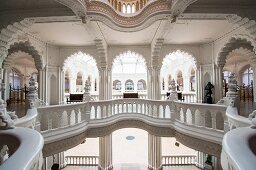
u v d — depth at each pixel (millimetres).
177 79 21922
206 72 11648
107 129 7996
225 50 10180
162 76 23078
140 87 25469
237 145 1460
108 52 12070
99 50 10898
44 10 6711
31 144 1503
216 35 9984
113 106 8828
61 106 6086
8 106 10539
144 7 7480
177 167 11930
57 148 5848
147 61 12047
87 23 7668
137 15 8211
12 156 1265
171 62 21953
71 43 11508
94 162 12961
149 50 12062
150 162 11227
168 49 11867
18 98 14375
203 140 5699
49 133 5625
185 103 6445
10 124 2221
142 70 25047
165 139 16438
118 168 11758
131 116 9117
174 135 7188
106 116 8109
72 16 6809
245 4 6500
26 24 7184
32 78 5422
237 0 6289
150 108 8453
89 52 12102
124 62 23594
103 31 9375
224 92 14539
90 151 14281
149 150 11367
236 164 1188
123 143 15609
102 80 11586
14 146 1773
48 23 8023
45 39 10547
